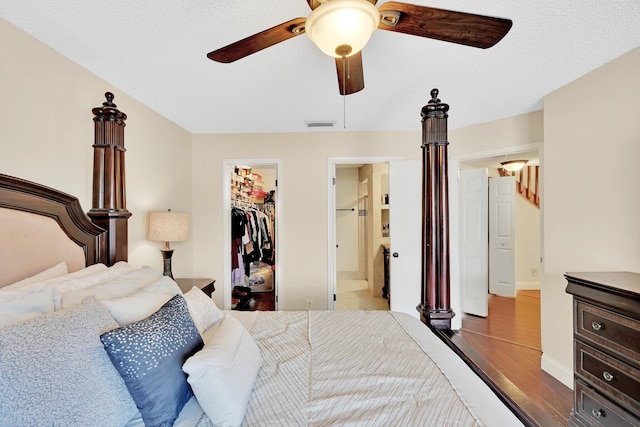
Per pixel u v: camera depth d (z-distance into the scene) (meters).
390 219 3.26
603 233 1.87
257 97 2.38
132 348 0.78
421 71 1.94
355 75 1.47
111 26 1.46
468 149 3.09
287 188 3.36
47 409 0.64
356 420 0.84
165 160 2.81
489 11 1.36
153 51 1.69
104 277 1.31
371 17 1.00
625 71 1.74
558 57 1.77
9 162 1.41
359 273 5.67
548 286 2.29
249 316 1.81
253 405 0.93
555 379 2.22
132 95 2.30
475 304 3.60
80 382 0.71
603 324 1.48
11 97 1.42
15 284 1.12
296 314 1.85
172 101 2.43
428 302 1.66
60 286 1.11
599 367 1.50
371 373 1.11
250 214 4.24
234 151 3.36
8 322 0.79
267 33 1.12
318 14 1.00
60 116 1.67
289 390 1.01
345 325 1.65
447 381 1.05
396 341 1.42
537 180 4.83
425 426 0.81
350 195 5.72
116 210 1.67
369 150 3.33
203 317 1.35
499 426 0.80
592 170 1.94
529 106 2.56
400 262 3.23
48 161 1.60
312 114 2.79
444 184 1.61
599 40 1.60
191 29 1.50
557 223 2.21
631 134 1.71
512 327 3.22
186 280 2.61
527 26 1.47
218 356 0.90
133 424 0.84
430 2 1.31
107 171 1.67
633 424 1.33
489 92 2.27
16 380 0.62
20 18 1.38
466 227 3.69
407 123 3.06
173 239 2.37
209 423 0.86
